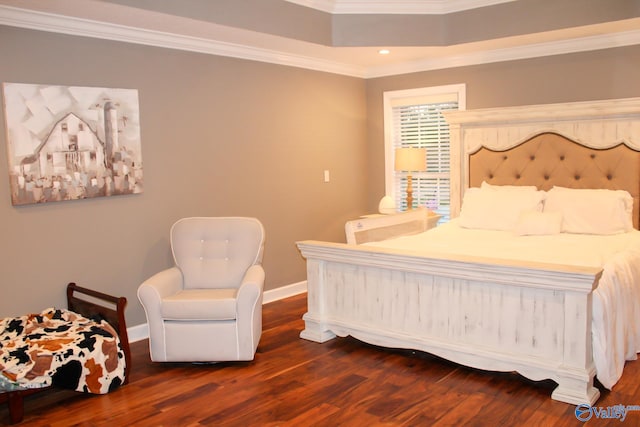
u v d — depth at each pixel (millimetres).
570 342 2828
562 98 4773
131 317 4113
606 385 2887
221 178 4641
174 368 3529
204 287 3939
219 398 3045
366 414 2793
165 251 4289
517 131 4852
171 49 4211
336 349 3768
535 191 4590
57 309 3578
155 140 4160
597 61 4562
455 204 5309
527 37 4543
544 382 3109
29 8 3354
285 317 4590
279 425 2707
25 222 3512
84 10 3432
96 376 3076
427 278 3328
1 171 3385
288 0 4301
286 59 5055
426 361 3494
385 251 3424
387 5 4707
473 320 3170
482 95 5203
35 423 2812
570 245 3770
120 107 3918
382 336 3547
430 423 2674
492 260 3051
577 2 4199
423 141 5750
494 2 4516
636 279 3404
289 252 5301
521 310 2990
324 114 5547
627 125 4305
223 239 4035
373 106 6004
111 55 3857
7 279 3453
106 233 3926
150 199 4164
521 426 2613
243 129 4781
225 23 3891
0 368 2764
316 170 5508
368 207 6160
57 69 3586
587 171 4520
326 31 4695
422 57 5340
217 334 3461
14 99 3402
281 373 3369
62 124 3621
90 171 3779
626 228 4172
